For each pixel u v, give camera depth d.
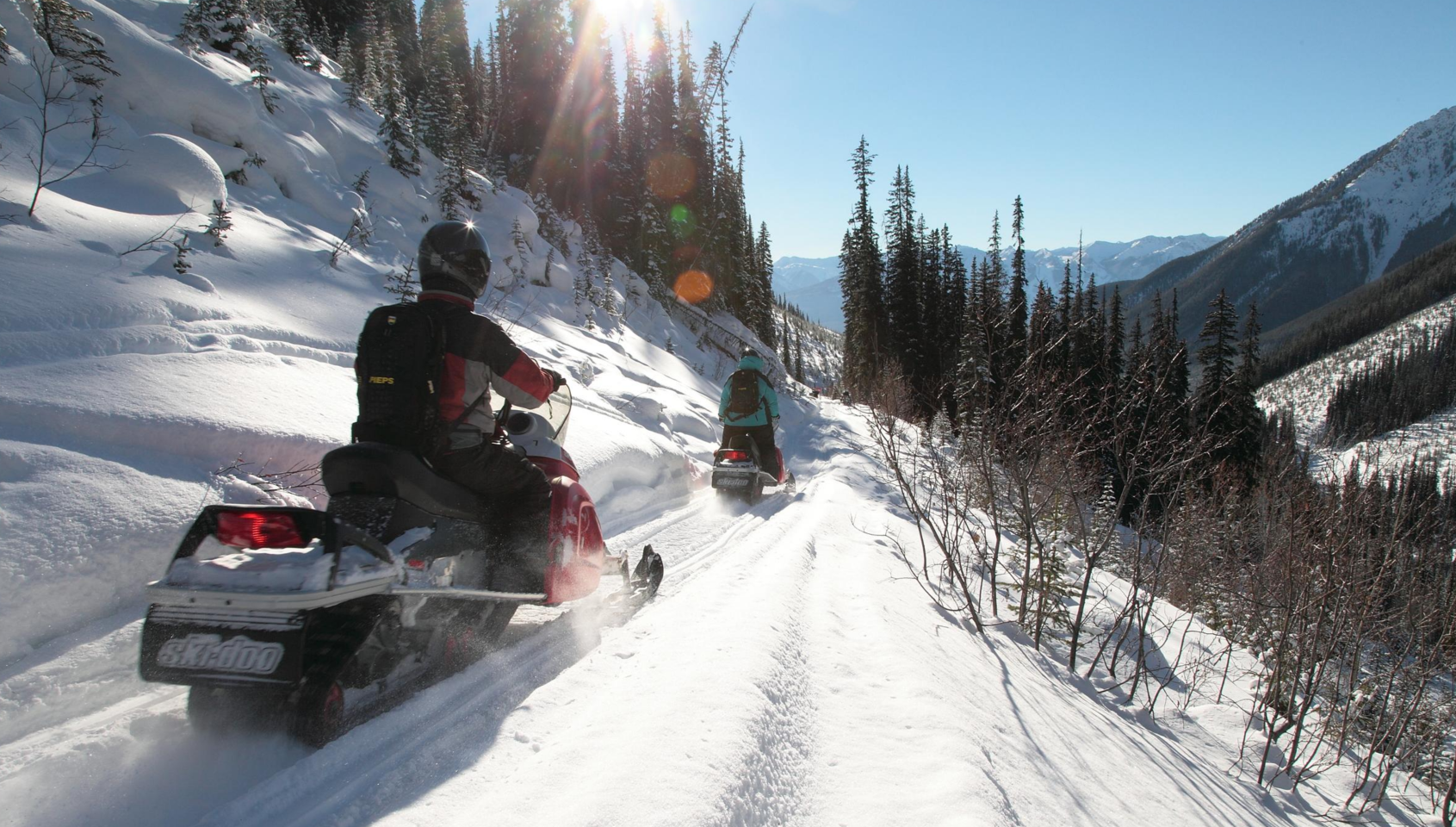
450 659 2.94
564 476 3.68
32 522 2.98
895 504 9.48
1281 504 5.89
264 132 11.45
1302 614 4.77
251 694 2.22
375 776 2.07
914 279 41.16
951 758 2.32
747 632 3.12
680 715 2.27
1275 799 4.06
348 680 2.50
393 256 11.51
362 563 2.28
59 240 5.62
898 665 3.12
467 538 3.00
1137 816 2.63
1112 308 34.50
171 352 4.83
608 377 11.81
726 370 29.59
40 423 3.54
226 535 2.18
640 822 1.68
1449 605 4.77
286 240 8.67
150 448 3.78
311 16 27.67
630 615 3.89
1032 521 5.43
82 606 2.94
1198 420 5.49
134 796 1.94
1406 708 4.94
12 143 6.91
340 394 5.36
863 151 44.56
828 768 2.31
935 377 34.75
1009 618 5.67
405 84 27.66
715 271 45.03
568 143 40.34
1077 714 3.80
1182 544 5.91
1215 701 5.64
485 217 18.77
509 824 1.68
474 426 2.95
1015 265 40.09
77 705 2.50
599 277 26.38
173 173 7.93
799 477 12.46
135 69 9.60
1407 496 5.11
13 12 7.98
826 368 100.06
